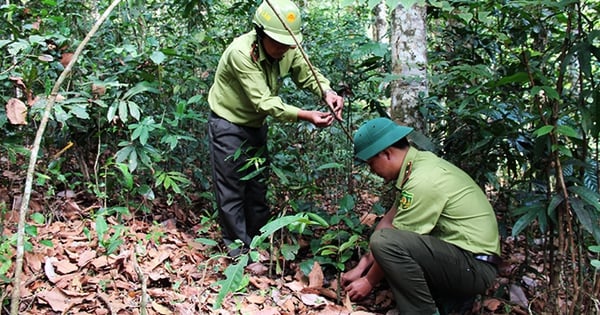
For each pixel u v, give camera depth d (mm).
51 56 2826
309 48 4219
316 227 3375
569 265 2826
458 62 3322
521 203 2746
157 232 2920
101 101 2844
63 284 2404
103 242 2609
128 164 3201
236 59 2736
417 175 2428
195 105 3803
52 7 3449
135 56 3014
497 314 2703
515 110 2678
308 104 3943
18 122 2375
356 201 3906
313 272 2764
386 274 2445
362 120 4074
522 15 2463
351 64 3908
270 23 2662
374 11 6918
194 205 3752
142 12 3730
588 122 2223
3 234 2559
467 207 2428
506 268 3184
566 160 2385
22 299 2230
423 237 2414
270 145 3529
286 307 2541
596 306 2266
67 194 3248
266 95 2750
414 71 3047
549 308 2514
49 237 2807
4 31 2998
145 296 1932
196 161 3994
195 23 4164
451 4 2842
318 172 3785
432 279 2469
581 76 2299
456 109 2955
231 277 1906
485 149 2850
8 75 2857
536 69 2361
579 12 2252
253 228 3225
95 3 4371
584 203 2277
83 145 3482
